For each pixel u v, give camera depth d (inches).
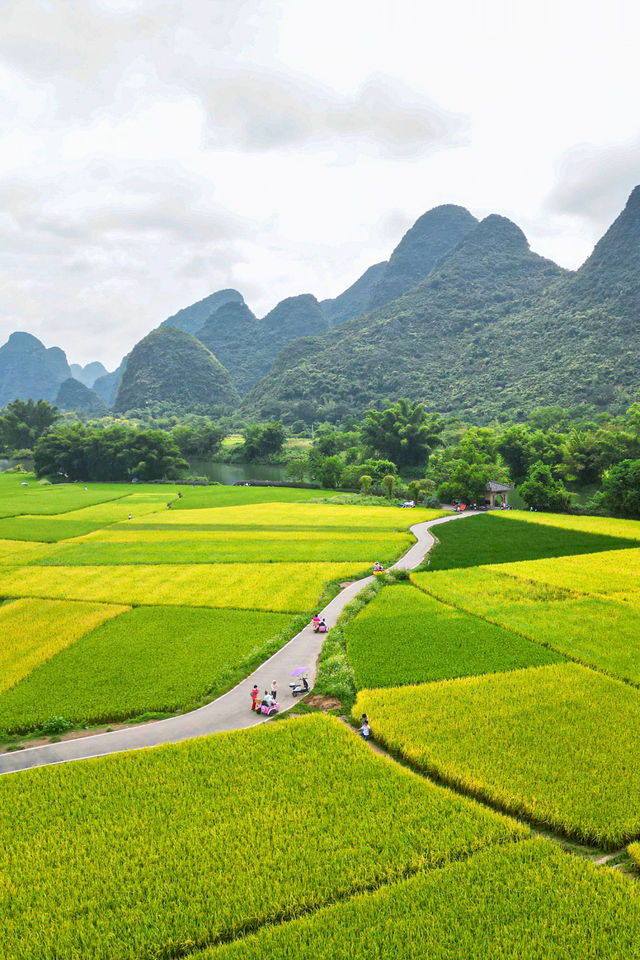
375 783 926.4
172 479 6574.8
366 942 647.1
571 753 994.1
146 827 836.0
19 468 7544.3
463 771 946.7
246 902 704.4
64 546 2812.5
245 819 848.3
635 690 1229.1
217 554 2588.6
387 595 1924.2
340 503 4347.9
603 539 2829.7
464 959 621.9
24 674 1359.5
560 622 1643.7
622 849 794.8
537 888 711.7
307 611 1786.4
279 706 1210.6
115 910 701.3
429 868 754.8
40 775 963.3
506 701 1186.0
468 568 2255.2
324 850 788.0
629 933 647.1
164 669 1373.0
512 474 5974.4
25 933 672.4
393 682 1286.9
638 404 5595.5
